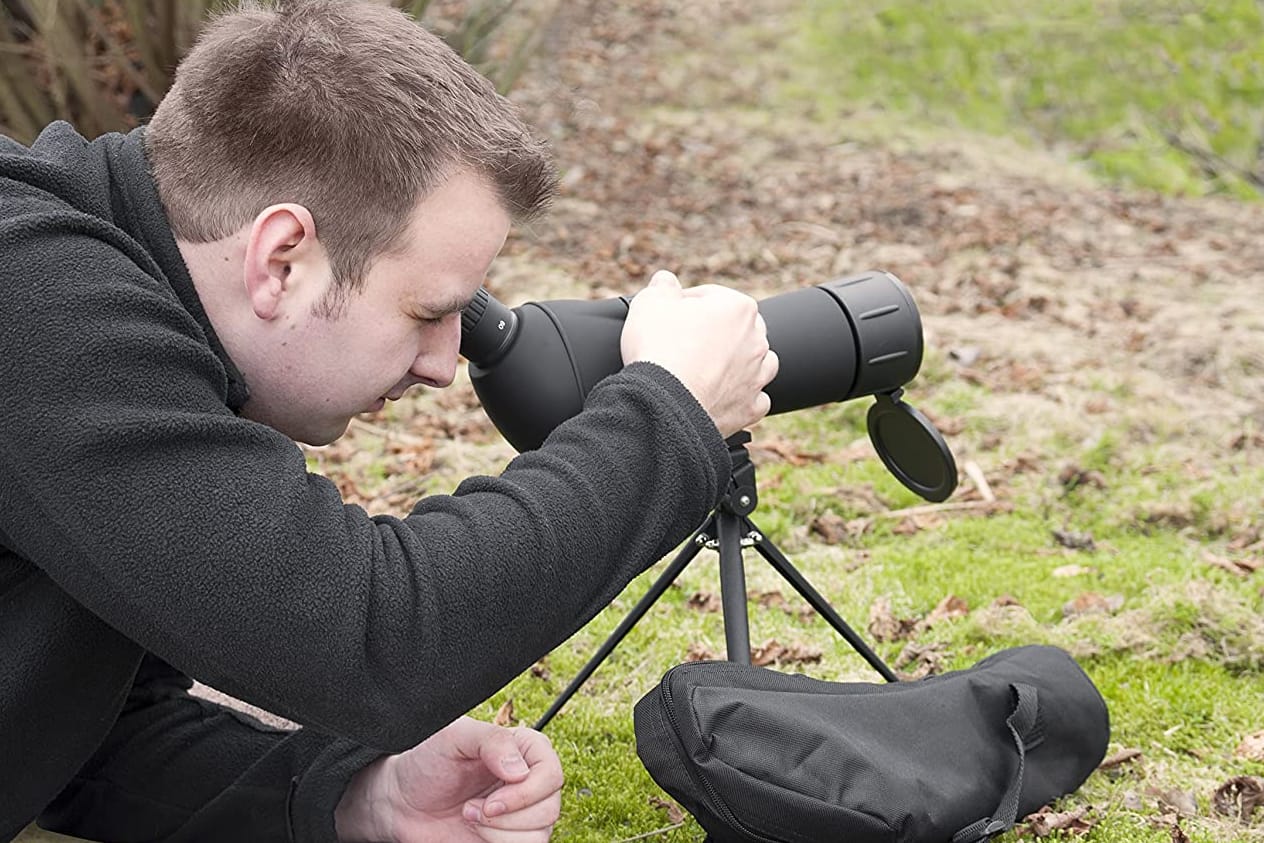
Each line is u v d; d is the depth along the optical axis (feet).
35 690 4.87
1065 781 7.02
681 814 7.14
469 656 4.57
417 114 4.51
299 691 4.40
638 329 5.17
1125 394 13.83
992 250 19.29
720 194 21.94
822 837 5.64
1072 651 8.80
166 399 4.32
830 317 6.54
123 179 4.70
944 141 24.99
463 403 14.05
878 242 19.63
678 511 4.86
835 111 26.35
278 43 4.57
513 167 4.73
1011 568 10.19
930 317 16.51
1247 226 21.34
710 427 4.93
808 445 12.98
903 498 11.69
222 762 6.05
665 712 5.71
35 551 4.36
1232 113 26.48
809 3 30.53
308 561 4.34
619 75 27.61
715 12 30.60
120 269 4.38
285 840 5.74
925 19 29.37
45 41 16.58
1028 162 24.39
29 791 5.14
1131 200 22.65
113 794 6.13
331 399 4.84
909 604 9.64
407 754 5.74
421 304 4.72
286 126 4.46
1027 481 12.06
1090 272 18.43
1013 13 29.43
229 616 4.28
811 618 9.50
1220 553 10.64
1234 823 7.00
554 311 6.18
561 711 8.26
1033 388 14.05
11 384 4.19
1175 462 12.32
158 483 4.24
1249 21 28.27
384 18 4.74
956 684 6.70
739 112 26.23
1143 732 7.91
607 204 21.42
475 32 21.70
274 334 4.67
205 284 4.66
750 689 6.01
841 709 6.16
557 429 4.91
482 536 4.59
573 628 4.78
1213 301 16.94
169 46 16.58
